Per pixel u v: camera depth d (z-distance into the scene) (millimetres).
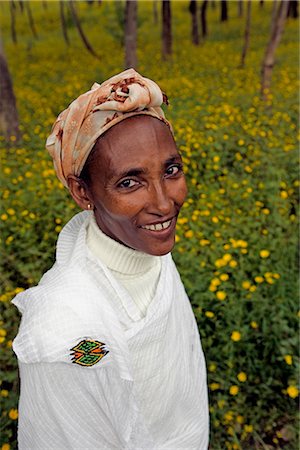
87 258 956
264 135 5336
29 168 5176
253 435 2393
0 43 6023
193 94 7855
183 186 851
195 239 3266
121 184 808
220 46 11453
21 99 8891
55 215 3869
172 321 1117
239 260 3092
